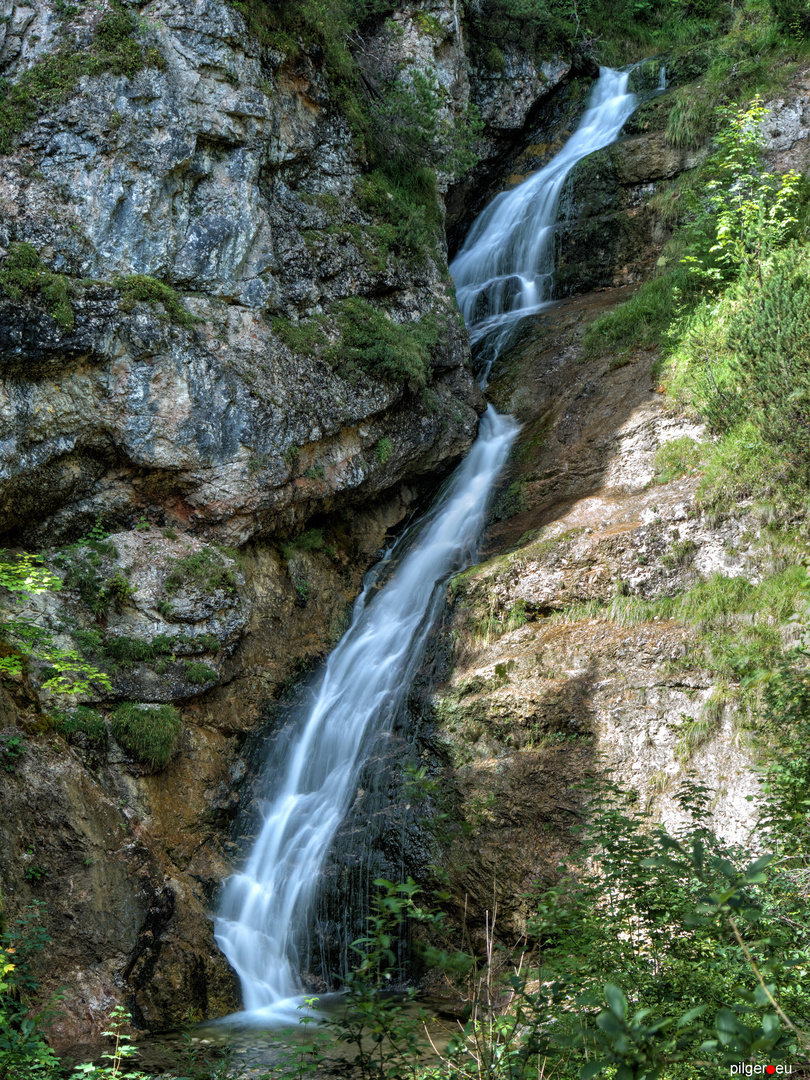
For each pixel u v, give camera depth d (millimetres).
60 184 9531
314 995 8844
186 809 9227
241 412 10430
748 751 7934
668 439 11508
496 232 17672
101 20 9836
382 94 14016
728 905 2943
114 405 9719
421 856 9023
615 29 19688
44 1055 5727
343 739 10461
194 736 9641
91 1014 7559
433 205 14062
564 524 11133
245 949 8938
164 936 8312
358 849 9367
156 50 10031
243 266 10750
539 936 5047
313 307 11641
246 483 10492
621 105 17938
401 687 10469
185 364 10055
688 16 20312
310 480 11289
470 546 12000
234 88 10641
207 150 10516
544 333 14984
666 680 8773
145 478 10172
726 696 8289
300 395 11023
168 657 9609
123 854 8336
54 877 7805
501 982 4629
